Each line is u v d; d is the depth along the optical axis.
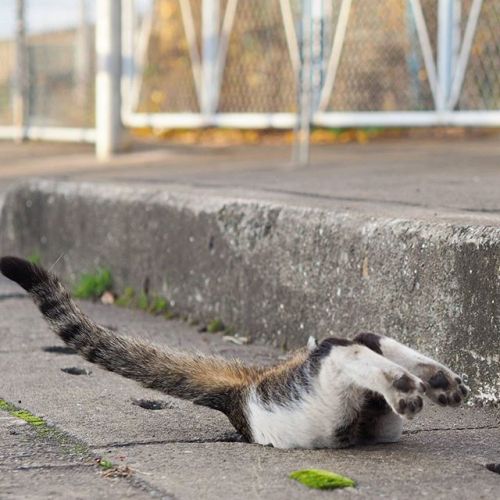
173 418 4.95
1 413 4.97
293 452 4.46
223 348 6.49
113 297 8.15
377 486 3.95
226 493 3.87
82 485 3.96
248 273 6.78
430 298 5.37
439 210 6.18
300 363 4.62
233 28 13.86
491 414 4.98
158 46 14.84
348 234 5.96
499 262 4.96
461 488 3.92
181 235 7.41
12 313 7.58
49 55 15.66
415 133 13.61
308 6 11.86
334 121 12.40
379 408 4.46
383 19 12.24
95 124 14.76
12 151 14.15
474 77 11.53
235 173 9.61
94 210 8.38
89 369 5.92
